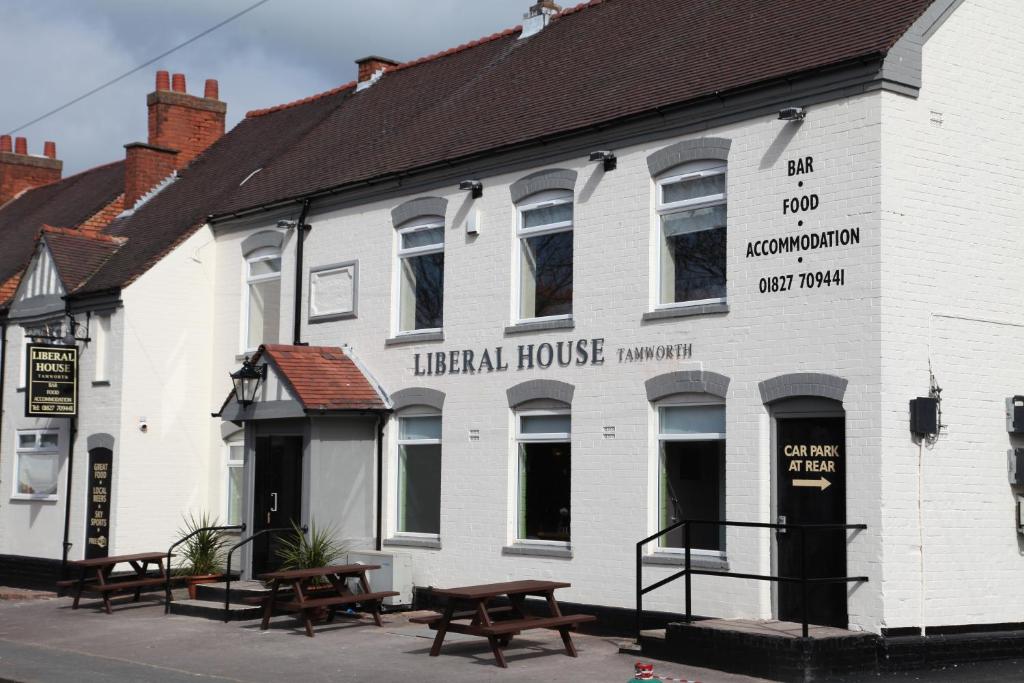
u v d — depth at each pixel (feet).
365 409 64.23
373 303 67.26
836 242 47.34
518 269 60.08
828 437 47.42
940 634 45.98
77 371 78.74
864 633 44.16
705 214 52.75
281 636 54.49
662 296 53.88
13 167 123.65
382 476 65.21
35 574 81.15
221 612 60.64
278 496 66.18
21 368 85.61
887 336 45.75
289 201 72.33
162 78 95.66
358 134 76.84
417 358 64.18
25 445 84.69
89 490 76.64
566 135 57.26
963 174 48.70
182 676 44.88
